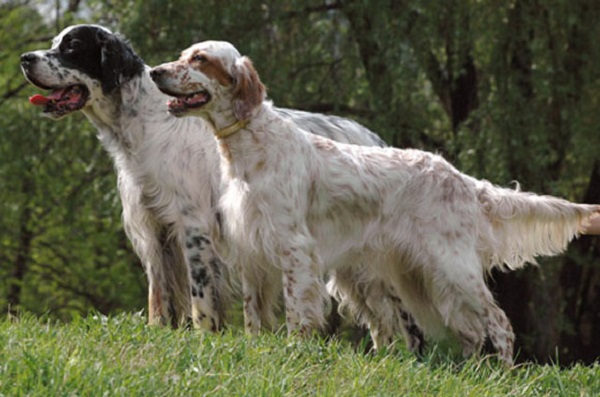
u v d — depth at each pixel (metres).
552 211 10.90
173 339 8.82
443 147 20.53
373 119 20.20
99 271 29.16
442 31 19.66
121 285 28.77
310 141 10.65
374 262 10.88
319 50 20.94
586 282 22.16
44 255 30.73
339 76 20.88
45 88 11.60
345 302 12.29
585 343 22.19
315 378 8.56
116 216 24.58
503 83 19.47
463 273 10.56
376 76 20.08
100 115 11.77
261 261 10.49
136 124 11.64
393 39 19.47
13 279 29.64
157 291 11.95
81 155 24.09
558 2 18.88
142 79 11.68
